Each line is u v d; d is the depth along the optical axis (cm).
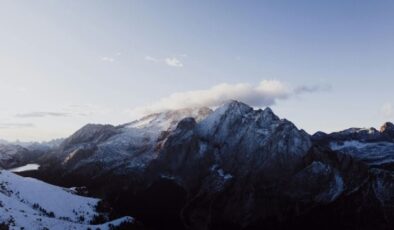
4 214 14975
